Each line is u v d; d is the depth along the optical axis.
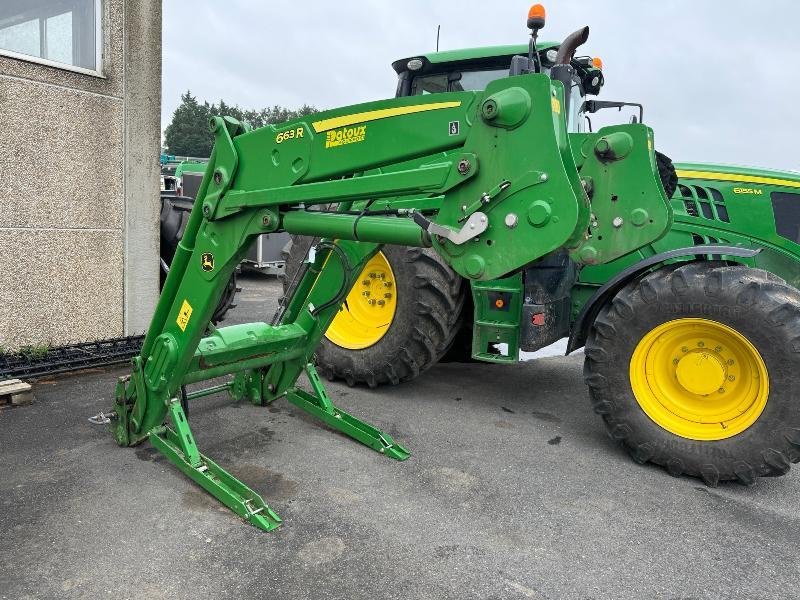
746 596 2.26
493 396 4.59
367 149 2.44
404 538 2.55
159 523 2.59
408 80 5.22
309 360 3.81
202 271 2.86
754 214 4.09
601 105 5.32
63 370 4.49
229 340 3.18
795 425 2.95
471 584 2.27
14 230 4.41
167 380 2.99
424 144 2.31
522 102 2.07
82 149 4.72
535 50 3.57
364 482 3.05
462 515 2.77
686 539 2.64
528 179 2.10
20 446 3.30
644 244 3.47
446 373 5.21
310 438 3.56
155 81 5.14
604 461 3.44
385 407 4.24
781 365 2.97
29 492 2.81
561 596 2.22
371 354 4.46
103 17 4.75
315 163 2.56
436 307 4.23
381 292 4.59
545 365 5.59
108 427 3.59
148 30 5.03
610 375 3.42
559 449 3.60
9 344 4.49
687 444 3.20
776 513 2.90
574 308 4.55
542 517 2.78
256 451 3.36
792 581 2.36
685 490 3.12
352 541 2.52
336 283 3.43
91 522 2.58
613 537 2.63
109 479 2.96
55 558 2.32
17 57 4.26
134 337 5.12
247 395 4.07
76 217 4.75
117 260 5.07
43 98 4.45
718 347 3.22
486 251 2.22
